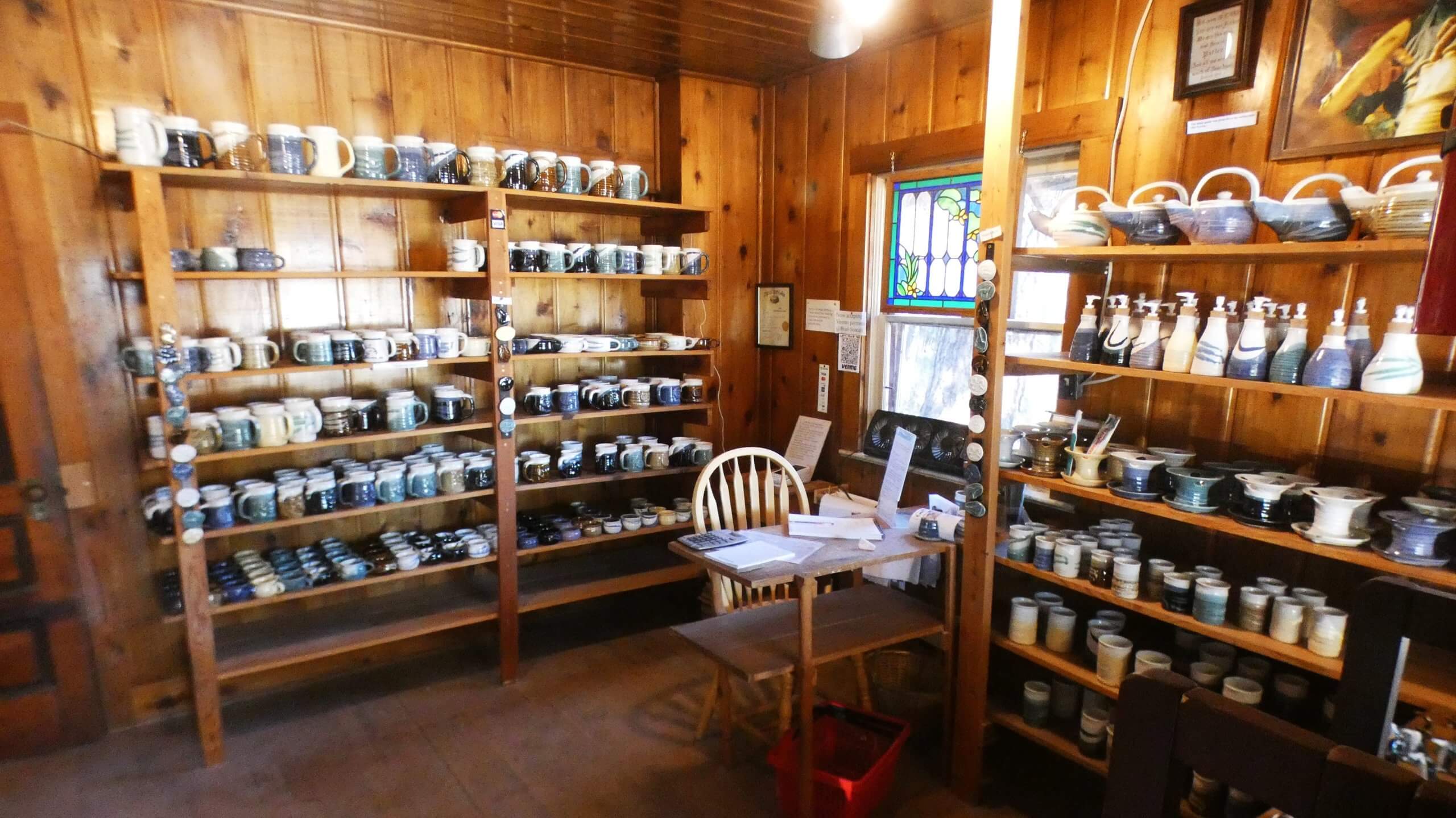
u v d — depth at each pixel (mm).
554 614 3465
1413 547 1466
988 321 2023
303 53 2592
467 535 2855
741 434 3619
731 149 3408
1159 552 2191
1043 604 2160
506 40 2834
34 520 2367
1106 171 2225
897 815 2166
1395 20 1656
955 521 2312
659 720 2639
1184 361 1754
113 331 2420
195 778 2322
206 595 2311
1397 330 1439
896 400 3096
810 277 3309
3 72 2180
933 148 2725
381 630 2666
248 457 2650
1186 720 772
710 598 3363
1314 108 1800
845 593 2443
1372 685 1018
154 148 2133
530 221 3092
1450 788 621
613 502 3477
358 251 2754
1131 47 2164
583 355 2855
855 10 2482
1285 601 1683
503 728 2590
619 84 3260
